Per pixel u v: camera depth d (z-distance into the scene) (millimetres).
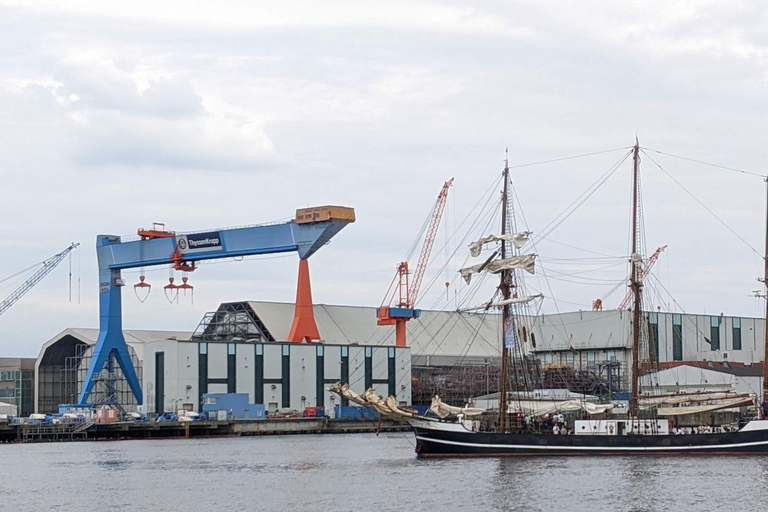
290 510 110312
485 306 170750
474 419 170000
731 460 149375
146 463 162000
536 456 154625
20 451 197625
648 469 138375
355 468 146000
